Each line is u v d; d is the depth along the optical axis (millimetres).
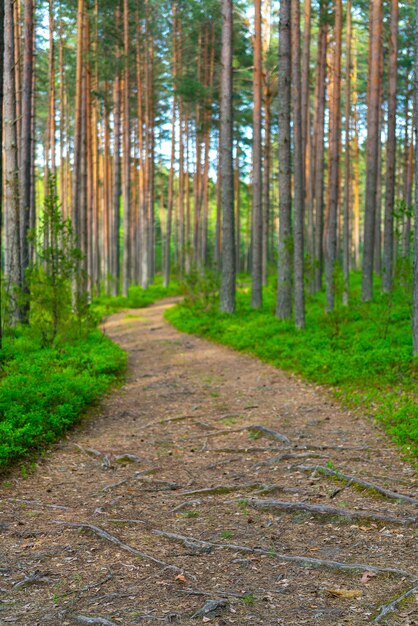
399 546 5320
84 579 4812
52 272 16094
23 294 15938
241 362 16188
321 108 27453
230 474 7695
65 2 26031
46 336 16344
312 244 29984
